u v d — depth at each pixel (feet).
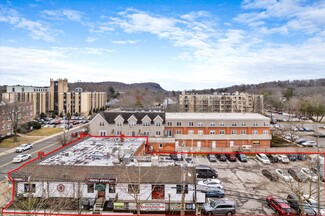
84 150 133.39
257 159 164.45
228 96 387.96
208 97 387.14
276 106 440.45
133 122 189.57
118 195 94.32
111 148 137.80
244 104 386.52
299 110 349.00
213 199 101.35
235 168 146.61
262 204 100.53
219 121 184.24
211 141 183.83
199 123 185.16
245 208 97.25
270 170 139.64
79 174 96.22
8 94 319.68
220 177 131.23
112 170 98.27
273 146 192.65
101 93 428.56
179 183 93.40
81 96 372.79
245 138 183.93
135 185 86.99
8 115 234.58
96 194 94.89
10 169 135.03
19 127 245.45
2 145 195.83
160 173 97.04
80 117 355.36
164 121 187.93
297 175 119.75
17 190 93.35
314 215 89.76
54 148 184.85
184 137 183.73
